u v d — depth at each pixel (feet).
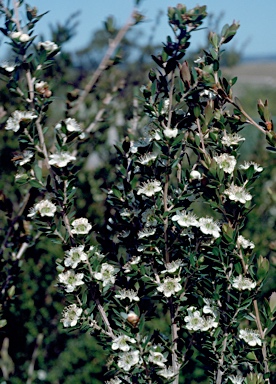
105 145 2.56
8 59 1.75
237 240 1.67
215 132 1.69
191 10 1.60
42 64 1.76
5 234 2.23
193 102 1.67
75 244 1.70
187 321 1.65
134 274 1.67
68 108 2.16
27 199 2.08
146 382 1.67
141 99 1.67
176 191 1.71
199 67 1.72
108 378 2.64
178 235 1.67
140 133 2.31
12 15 1.74
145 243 1.67
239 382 1.69
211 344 1.65
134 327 1.60
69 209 1.70
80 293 1.73
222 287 1.69
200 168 1.73
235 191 1.64
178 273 1.65
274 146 1.69
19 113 1.69
